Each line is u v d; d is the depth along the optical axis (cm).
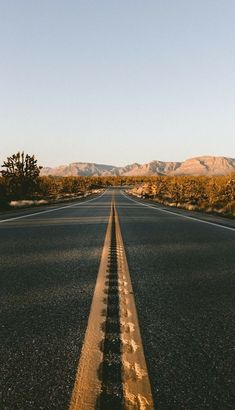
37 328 332
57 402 209
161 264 655
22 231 1175
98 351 280
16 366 254
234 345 298
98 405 205
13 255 736
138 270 602
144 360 265
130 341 302
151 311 389
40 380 234
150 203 4228
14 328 331
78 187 9975
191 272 590
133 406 204
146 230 1250
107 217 1881
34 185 3488
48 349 284
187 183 5781
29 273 573
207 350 287
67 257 718
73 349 284
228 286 504
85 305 406
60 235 1080
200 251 802
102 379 235
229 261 687
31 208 2716
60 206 3114
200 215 2117
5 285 497
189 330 332
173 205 3672
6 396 215
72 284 503
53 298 434
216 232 1185
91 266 630
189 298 442
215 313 385
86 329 329
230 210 2300
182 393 221
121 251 796
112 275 562
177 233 1159
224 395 219
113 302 420
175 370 251
